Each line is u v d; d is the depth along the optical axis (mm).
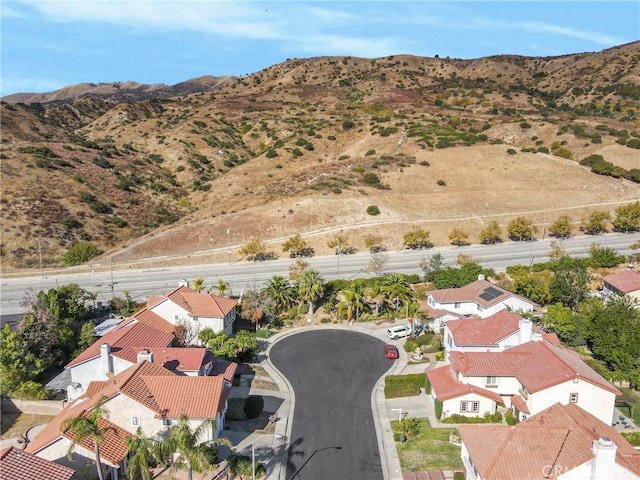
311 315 76875
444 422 49875
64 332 62062
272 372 60688
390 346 64938
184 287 71938
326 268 98188
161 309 66062
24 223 118062
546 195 129500
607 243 107312
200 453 35656
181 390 44219
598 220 111812
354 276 92938
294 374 60125
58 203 128625
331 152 178375
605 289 79062
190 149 184250
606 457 33969
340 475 42188
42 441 40281
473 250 106875
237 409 50219
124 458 40750
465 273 82000
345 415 51531
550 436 37562
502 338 57094
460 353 54094
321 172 148750
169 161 177750
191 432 38125
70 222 122312
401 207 123438
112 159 168000
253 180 159875
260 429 48844
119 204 139125
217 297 69938
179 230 117875
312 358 64062
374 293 75812
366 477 42000
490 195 130125
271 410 52344
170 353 52594
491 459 36219
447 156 152375
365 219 118438
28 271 103750
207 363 53438
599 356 61031
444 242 111562
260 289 85062
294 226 116938
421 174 141625
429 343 67375
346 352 65688
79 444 39000
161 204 145875
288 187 138625
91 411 40031
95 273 101750
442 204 125562
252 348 62250
